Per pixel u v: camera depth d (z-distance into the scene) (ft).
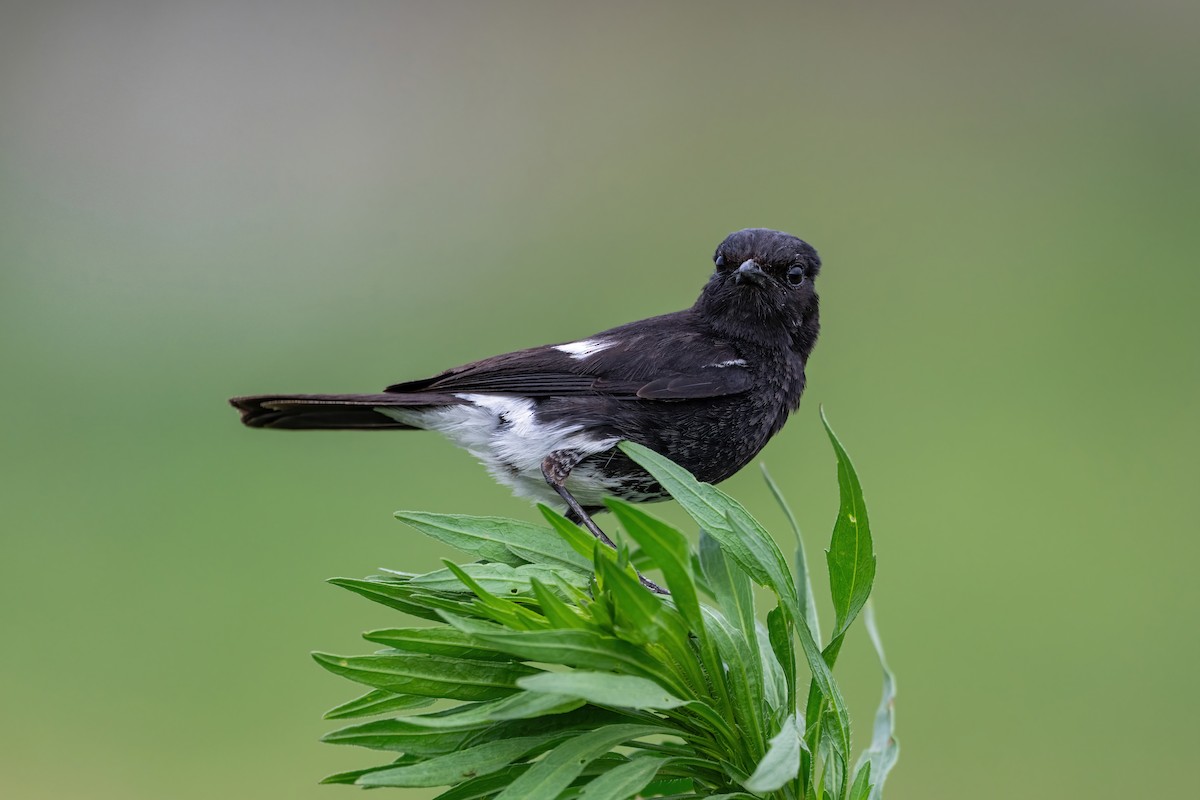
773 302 9.87
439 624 9.46
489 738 9.45
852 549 9.45
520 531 9.50
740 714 9.45
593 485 9.85
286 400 9.84
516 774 9.40
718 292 9.89
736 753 9.45
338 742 9.44
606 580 8.94
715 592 9.48
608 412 9.84
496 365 9.86
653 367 9.85
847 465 9.44
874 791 9.48
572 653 9.12
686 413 9.84
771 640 9.45
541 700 8.83
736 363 9.86
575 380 9.84
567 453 9.84
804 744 9.44
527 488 9.87
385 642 9.41
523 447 9.84
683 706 9.30
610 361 9.85
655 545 8.79
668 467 9.45
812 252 9.92
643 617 9.02
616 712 9.45
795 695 9.45
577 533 9.45
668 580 8.98
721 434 9.86
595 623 9.43
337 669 9.39
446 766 9.17
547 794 8.85
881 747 9.50
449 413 9.86
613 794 8.85
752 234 9.91
